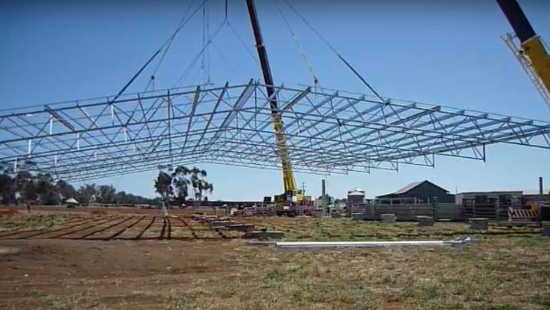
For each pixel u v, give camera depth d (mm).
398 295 7844
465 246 16734
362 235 22297
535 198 38844
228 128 27906
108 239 19953
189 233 23656
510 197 37531
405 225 30922
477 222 26219
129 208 71688
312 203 48312
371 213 38438
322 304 7223
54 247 15062
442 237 21062
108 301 7570
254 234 21219
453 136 26891
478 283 8945
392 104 21016
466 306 6996
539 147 27000
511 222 30125
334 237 21125
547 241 18547
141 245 16906
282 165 44688
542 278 9516
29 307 7137
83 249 14953
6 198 70312
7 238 20328
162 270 11227
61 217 40812
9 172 32281
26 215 42750
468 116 22359
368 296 7723
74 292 8414
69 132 21594
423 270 10797
